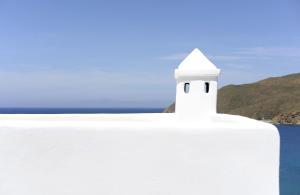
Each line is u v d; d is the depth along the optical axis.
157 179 6.07
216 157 6.07
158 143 6.06
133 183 6.07
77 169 6.05
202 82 9.16
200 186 6.06
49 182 6.05
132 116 9.77
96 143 6.05
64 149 6.05
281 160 23.39
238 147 6.08
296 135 40.16
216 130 6.07
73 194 6.06
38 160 6.05
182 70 9.20
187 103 9.25
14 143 6.04
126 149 6.07
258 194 6.09
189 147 6.07
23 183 6.05
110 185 6.06
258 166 6.09
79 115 9.16
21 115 8.53
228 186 6.07
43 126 6.04
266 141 6.08
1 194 6.05
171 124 6.15
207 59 9.38
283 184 17.02
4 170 6.05
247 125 6.19
